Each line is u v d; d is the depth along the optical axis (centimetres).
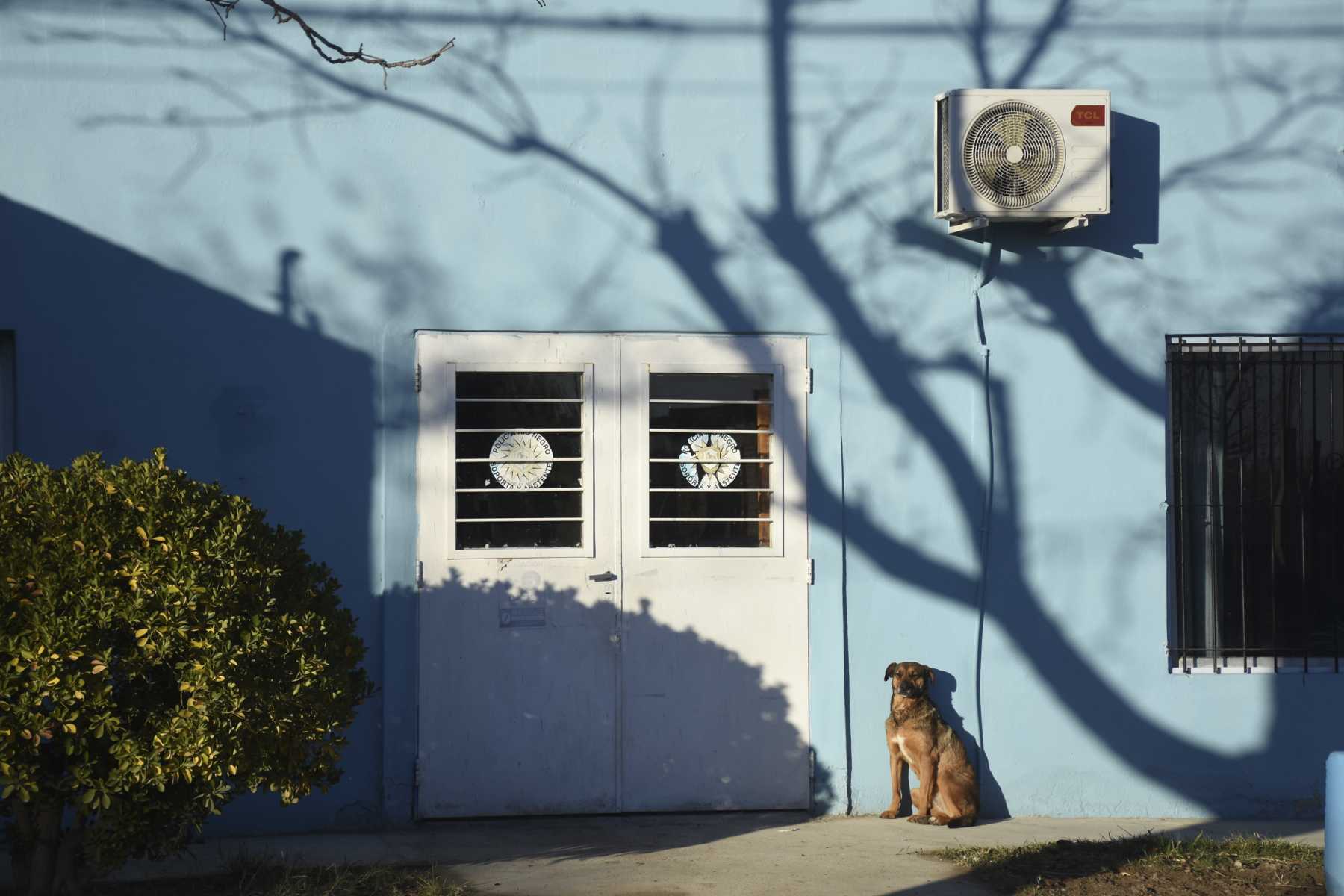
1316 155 819
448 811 761
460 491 772
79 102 749
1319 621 815
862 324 805
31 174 745
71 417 743
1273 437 821
